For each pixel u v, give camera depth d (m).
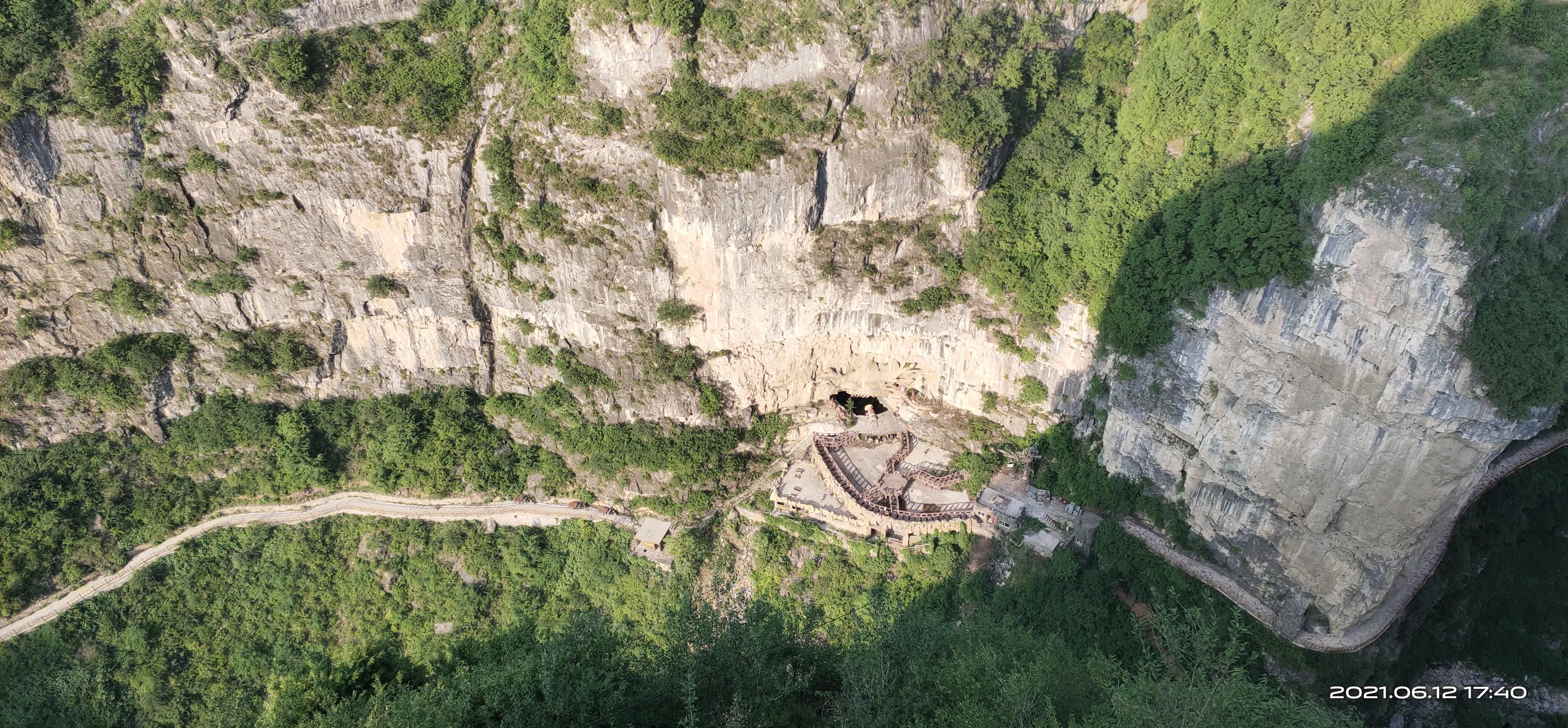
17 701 66.81
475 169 71.88
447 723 30.61
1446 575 64.50
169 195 69.88
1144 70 66.69
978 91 66.44
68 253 70.06
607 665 33.88
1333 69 54.34
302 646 73.25
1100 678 32.94
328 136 69.56
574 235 72.00
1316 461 57.06
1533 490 67.75
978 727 29.84
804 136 65.88
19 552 69.75
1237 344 58.97
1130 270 63.59
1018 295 70.19
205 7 66.44
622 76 67.44
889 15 64.19
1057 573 67.12
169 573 73.62
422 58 70.38
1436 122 49.62
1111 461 70.19
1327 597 59.88
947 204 70.69
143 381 73.56
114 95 66.69
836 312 73.56
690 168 66.50
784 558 73.19
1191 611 32.25
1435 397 50.66
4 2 65.00
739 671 32.94
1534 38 50.03
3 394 70.62
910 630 36.88
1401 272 49.81
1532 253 49.47
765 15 65.00
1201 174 60.94
